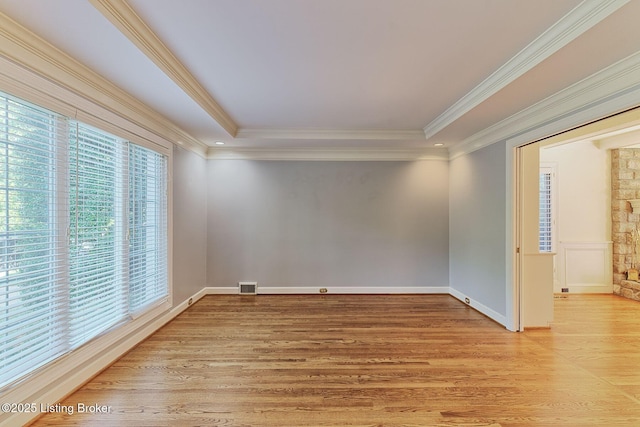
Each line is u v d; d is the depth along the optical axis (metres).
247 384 2.28
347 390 2.21
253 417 1.92
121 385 2.26
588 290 4.95
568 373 2.44
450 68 2.37
